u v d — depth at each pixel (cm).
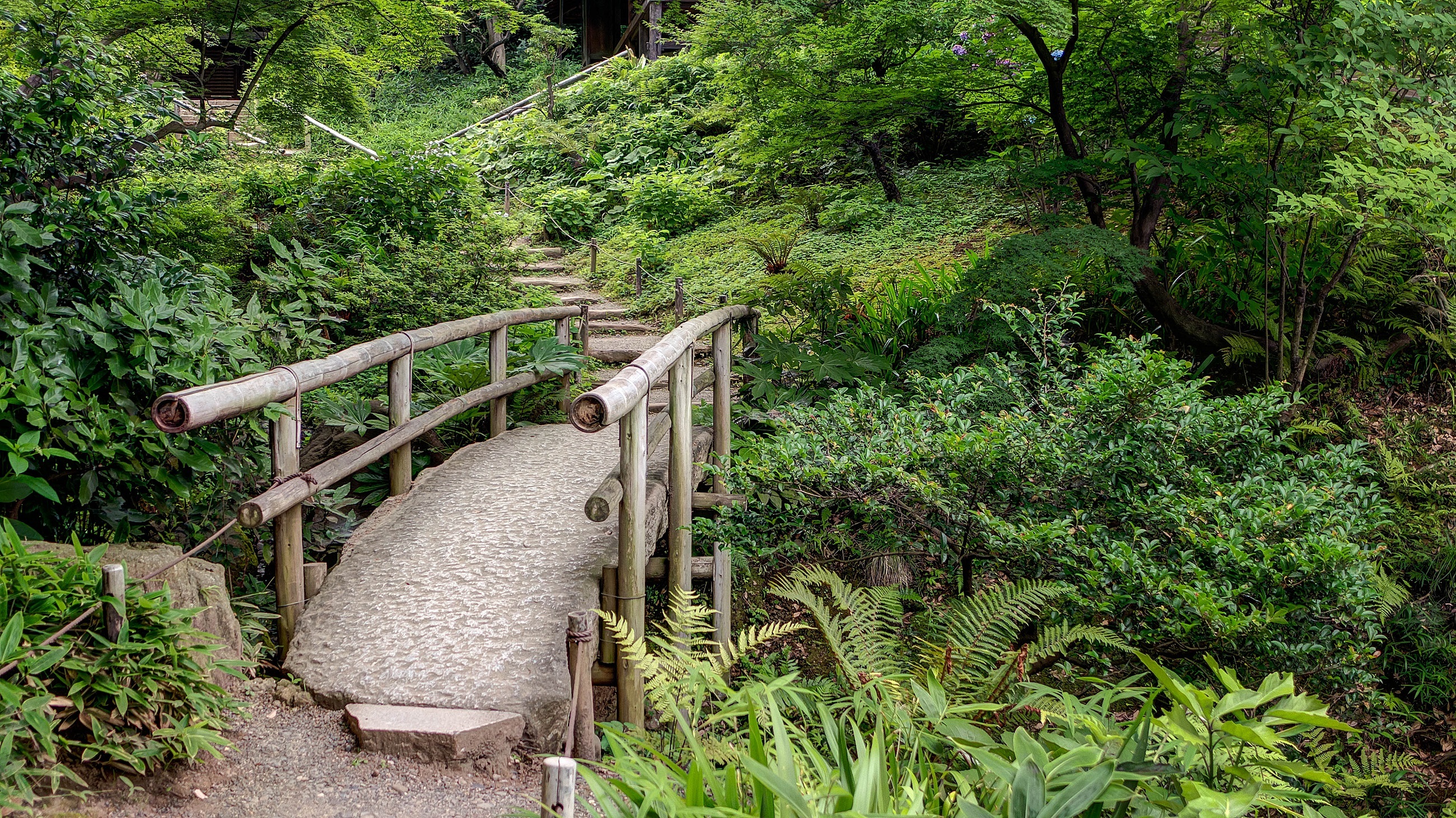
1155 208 699
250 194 1023
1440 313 696
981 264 670
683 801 209
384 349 468
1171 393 427
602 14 2470
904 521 436
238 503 419
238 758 301
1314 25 589
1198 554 383
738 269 1079
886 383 667
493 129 1739
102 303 423
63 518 381
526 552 432
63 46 477
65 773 241
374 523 467
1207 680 383
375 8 968
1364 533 488
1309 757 392
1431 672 519
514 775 320
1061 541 386
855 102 740
